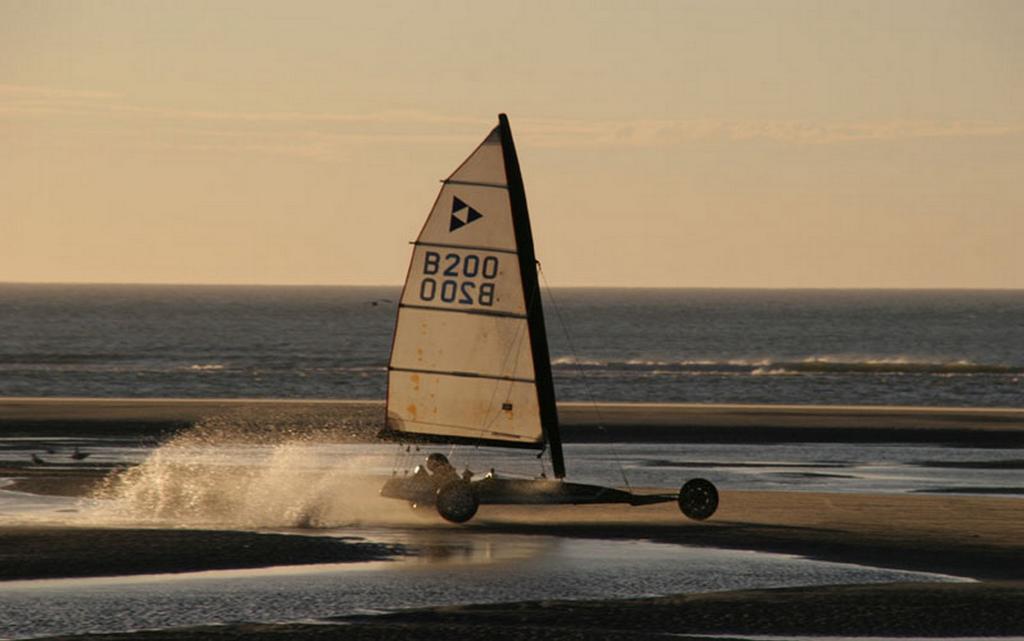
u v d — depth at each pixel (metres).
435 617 89.38
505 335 129.88
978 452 196.50
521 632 85.62
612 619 89.19
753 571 105.12
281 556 108.69
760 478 165.12
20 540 113.94
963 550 114.69
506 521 128.12
